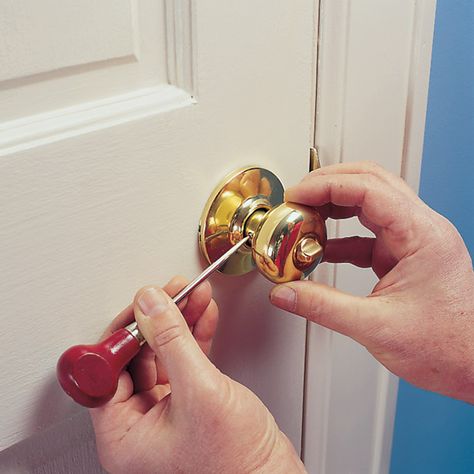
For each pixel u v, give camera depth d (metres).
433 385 0.57
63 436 0.55
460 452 1.08
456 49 0.80
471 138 0.87
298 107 0.55
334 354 0.71
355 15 0.56
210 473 0.48
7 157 0.41
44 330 0.46
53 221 0.44
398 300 0.54
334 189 0.54
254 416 0.48
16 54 0.41
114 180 0.46
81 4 0.42
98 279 0.47
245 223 0.53
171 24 0.47
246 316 0.60
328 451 0.78
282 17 0.51
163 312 0.46
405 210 0.53
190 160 0.49
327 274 0.67
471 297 0.54
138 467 0.49
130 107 0.46
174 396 0.47
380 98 0.62
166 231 0.50
